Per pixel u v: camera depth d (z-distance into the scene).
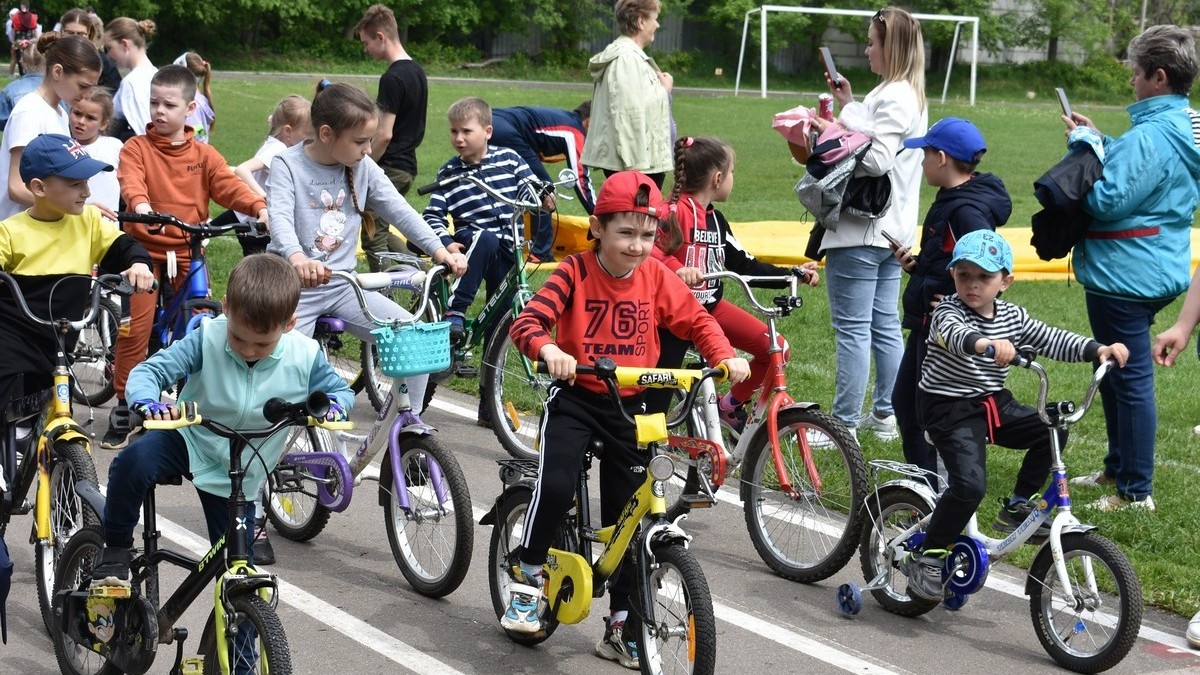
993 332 4.85
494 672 4.47
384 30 9.43
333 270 5.11
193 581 3.79
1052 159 25.06
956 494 4.76
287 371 3.87
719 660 4.64
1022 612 5.24
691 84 46.34
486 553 5.65
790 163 22.56
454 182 7.57
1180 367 9.80
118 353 6.77
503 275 7.57
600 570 4.32
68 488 4.62
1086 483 6.63
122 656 3.89
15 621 4.80
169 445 3.85
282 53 43.19
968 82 48.84
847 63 51.22
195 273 6.83
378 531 5.89
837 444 5.32
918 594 4.97
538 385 6.94
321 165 5.86
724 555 5.77
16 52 27.48
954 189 5.59
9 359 4.66
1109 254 6.10
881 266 7.21
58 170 4.64
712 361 4.27
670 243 5.76
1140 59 6.09
